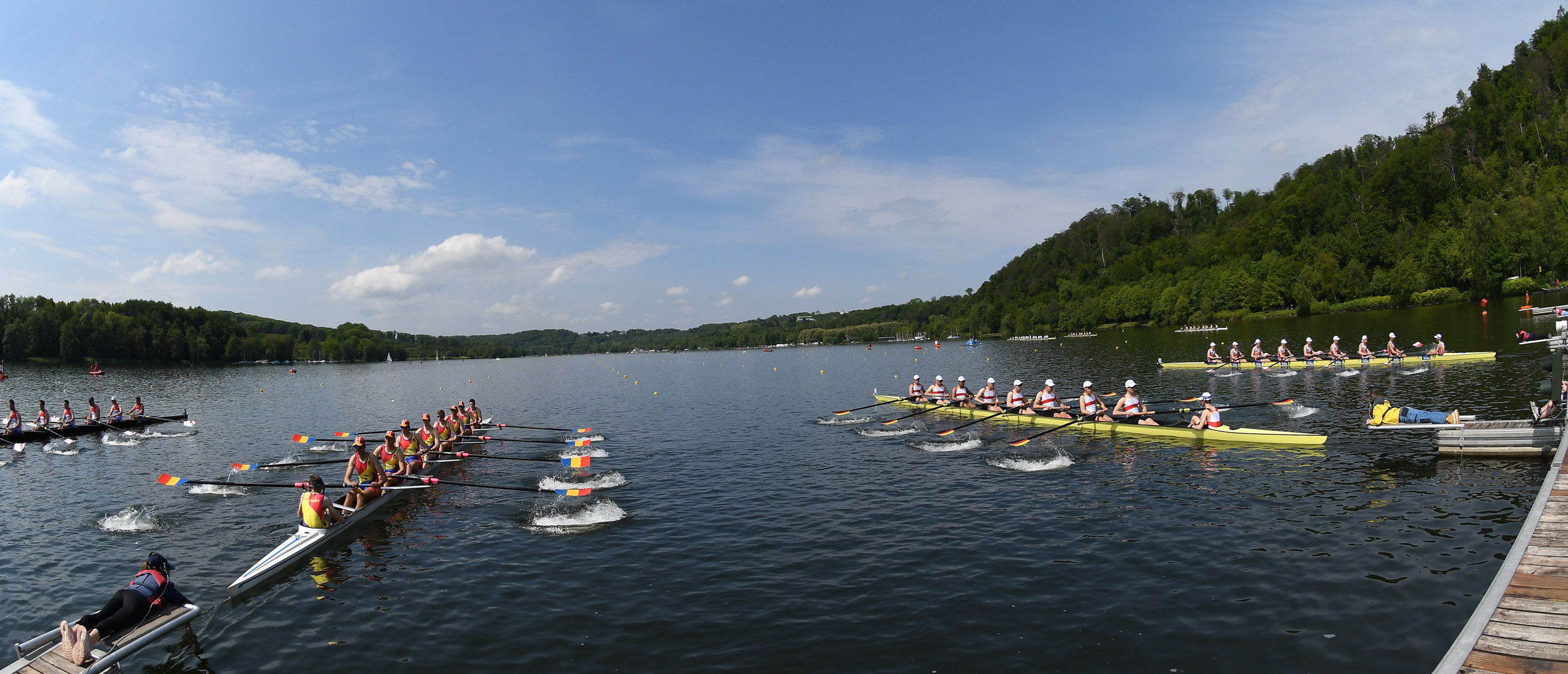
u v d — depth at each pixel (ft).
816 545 53.67
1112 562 47.11
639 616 42.01
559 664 36.68
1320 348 223.92
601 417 149.07
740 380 268.41
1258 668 33.35
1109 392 150.51
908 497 66.69
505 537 57.82
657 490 73.67
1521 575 34.76
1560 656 27.50
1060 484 68.59
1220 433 84.64
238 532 61.41
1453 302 340.59
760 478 77.97
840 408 145.89
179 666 37.83
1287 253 472.85
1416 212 439.63
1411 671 32.17
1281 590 41.27
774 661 36.09
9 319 440.86
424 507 67.26
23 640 42.34
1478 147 469.16
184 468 93.45
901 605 42.11
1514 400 98.48
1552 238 318.86
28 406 198.39
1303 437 78.89
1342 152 622.95
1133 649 35.76
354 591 47.26
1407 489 59.11
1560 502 43.83
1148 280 553.64
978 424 108.47
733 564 50.37
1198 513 56.59
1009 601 41.93
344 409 190.49
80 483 83.41
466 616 42.86
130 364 481.87
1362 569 43.42
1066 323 563.07
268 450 108.99
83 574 52.29
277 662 37.91
